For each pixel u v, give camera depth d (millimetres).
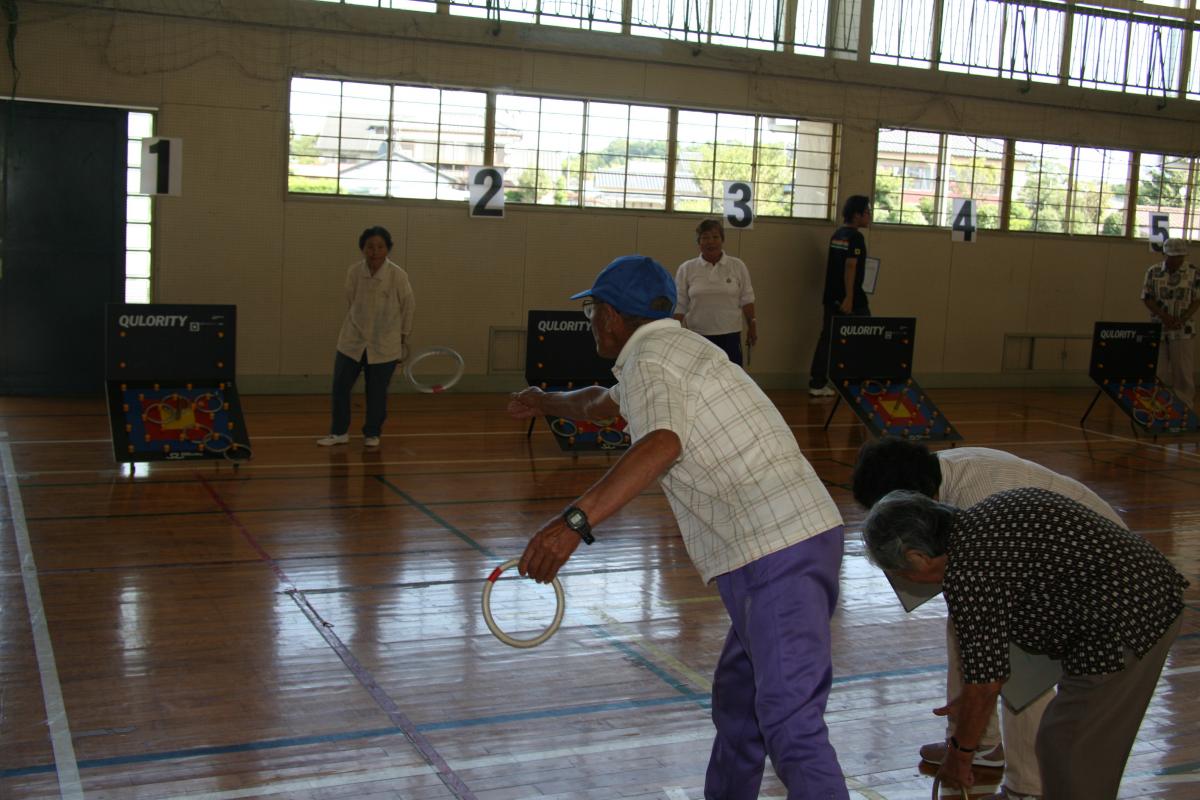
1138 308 13461
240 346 9953
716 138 11352
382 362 7887
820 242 11836
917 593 2842
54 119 9312
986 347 12766
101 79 9289
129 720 3504
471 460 7781
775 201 11695
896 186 12141
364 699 3750
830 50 11711
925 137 12180
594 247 10992
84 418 8648
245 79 9672
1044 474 2982
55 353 9539
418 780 3189
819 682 2412
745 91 11297
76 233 9477
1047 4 12453
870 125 11820
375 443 8047
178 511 6090
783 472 2484
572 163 10883
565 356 8516
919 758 3496
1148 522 6832
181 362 7230
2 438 7789
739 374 2547
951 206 12414
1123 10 12875
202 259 9742
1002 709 3361
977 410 11141
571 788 3184
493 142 10570
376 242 7719
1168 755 3564
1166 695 4062
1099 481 7957
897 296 12258
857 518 6629
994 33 12367
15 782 3070
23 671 3873
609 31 10859
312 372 10195
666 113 11141
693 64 11062
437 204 10414
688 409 2447
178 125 9531
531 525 6152
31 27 9078
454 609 4719
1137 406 10164
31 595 4660
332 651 4180
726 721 2762
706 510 2525
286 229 9953
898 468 2867
